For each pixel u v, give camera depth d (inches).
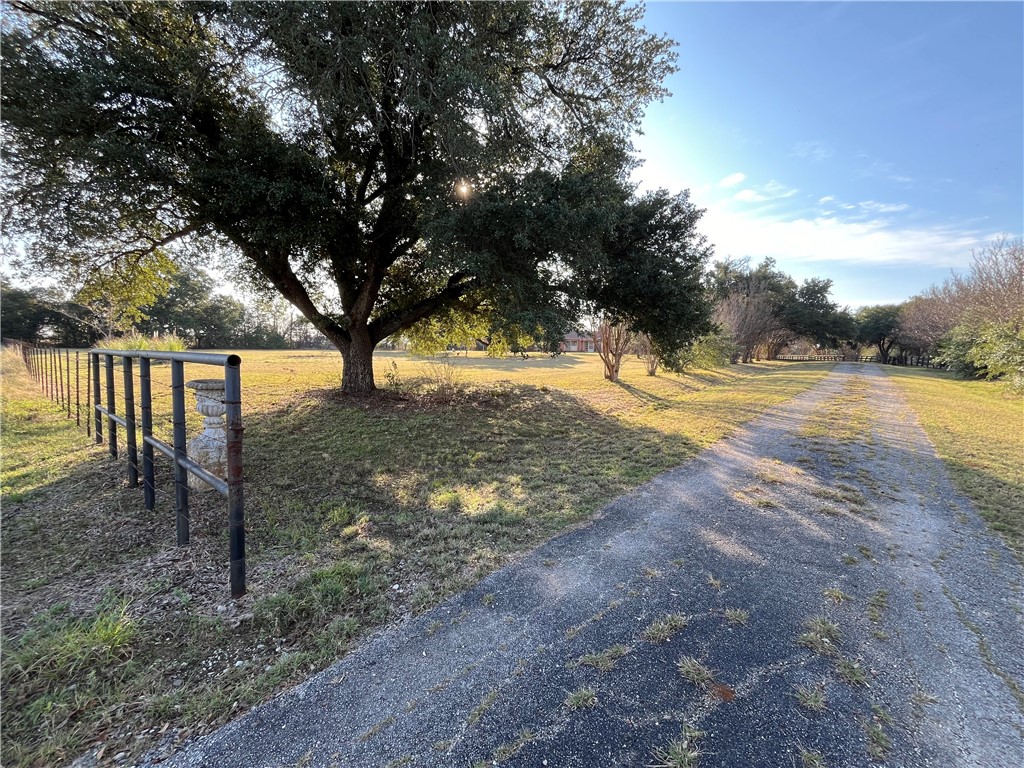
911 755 64.6
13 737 66.7
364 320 378.3
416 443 260.2
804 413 392.8
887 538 141.8
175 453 125.9
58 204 226.1
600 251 292.0
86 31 211.5
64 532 135.9
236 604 100.7
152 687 76.8
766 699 74.9
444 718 70.5
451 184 256.2
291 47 219.1
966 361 826.2
